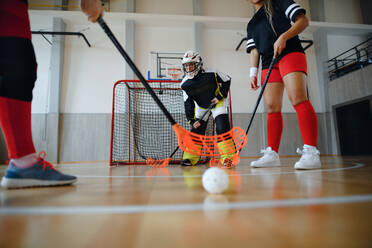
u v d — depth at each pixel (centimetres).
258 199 53
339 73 575
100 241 28
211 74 214
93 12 100
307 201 50
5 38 75
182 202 51
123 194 64
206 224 34
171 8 577
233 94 552
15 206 49
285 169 151
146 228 33
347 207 44
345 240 27
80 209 46
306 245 26
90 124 502
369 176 100
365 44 629
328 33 618
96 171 179
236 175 115
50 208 47
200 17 546
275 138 179
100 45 531
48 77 504
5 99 76
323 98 586
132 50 522
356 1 645
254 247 25
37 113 488
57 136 482
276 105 177
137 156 465
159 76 528
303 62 153
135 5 566
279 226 33
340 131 561
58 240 28
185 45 555
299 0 629
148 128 468
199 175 126
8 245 27
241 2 600
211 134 353
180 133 135
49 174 84
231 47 570
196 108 237
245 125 542
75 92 509
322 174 112
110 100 515
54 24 508
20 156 80
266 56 179
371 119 498
